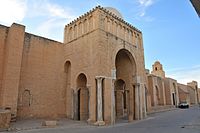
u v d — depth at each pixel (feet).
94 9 66.44
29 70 63.62
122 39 72.49
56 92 69.77
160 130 38.88
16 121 55.06
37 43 67.87
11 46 56.54
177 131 36.58
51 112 66.80
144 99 77.05
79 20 72.74
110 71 63.31
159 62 195.11
